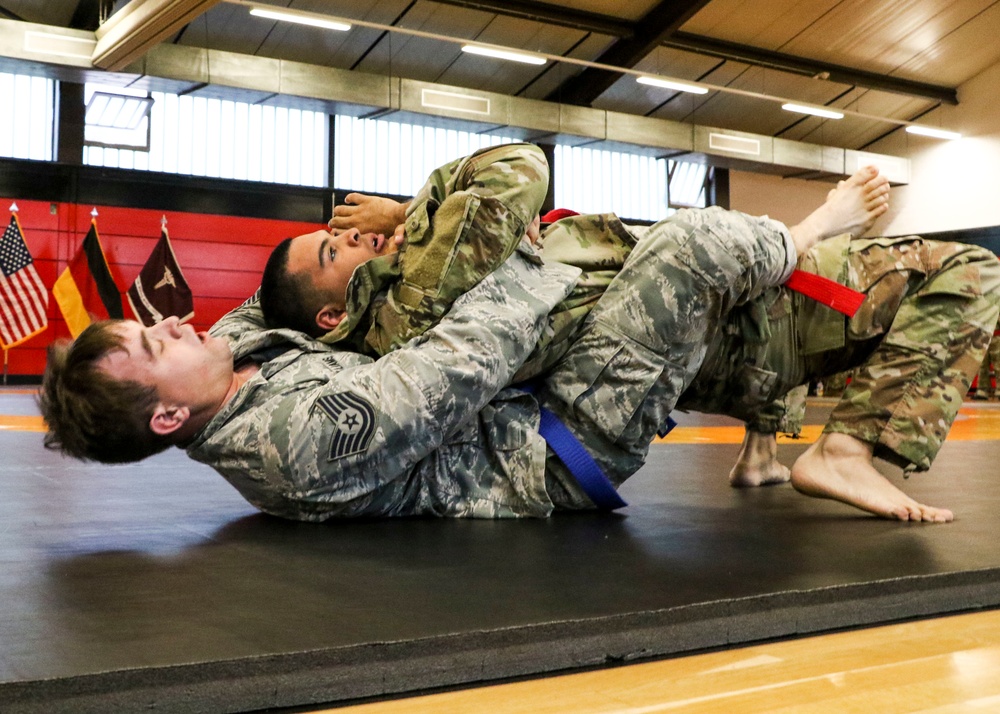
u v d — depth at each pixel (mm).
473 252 1622
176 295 10688
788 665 1007
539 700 905
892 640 1103
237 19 10047
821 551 1382
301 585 1165
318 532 1550
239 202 11445
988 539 1490
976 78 13734
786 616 1122
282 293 1771
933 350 1722
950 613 1239
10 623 985
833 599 1153
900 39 12250
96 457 1490
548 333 1680
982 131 13758
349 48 10781
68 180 10734
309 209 11719
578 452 1713
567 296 1729
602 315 1708
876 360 1753
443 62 11273
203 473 2424
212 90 10211
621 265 1804
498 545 1433
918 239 1809
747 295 1747
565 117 11797
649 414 1740
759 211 14719
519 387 1739
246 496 1648
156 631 957
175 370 1474
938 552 1376
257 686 874
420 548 1407
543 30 10898
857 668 992
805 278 1787
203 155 11195
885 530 1574
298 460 1514
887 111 14070
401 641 927
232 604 1069
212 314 11398
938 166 14320
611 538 1492
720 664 1011
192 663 851
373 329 1710
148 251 11094
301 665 889
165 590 1139
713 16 11203
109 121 10828
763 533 1546
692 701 894
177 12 7590
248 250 11500
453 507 1707
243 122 11344
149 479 2293
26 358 10695
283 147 11531
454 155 12398
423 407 1497
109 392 1423
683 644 1058
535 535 1520
